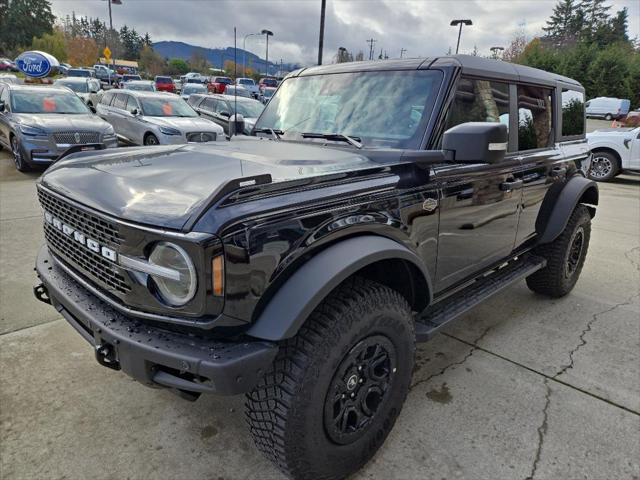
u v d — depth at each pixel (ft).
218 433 8.23
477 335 12.07
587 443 8.22
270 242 5.78
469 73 9.11
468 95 9.11
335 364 6.40
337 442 6.85
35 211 21.77
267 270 5.81
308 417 6.28
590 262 18.22
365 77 9.77
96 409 8.68
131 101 39.65
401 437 8.25
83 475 7.22
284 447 6.29
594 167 39.65
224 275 5.47
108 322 6.24
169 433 8.18
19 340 10.75
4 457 7.48
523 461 7.78
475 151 7.08
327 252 6.32
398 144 8.55
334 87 10.16
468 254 9.51
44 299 8.33
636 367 10.71
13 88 33.86
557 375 10.31
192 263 5.39
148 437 8.06
